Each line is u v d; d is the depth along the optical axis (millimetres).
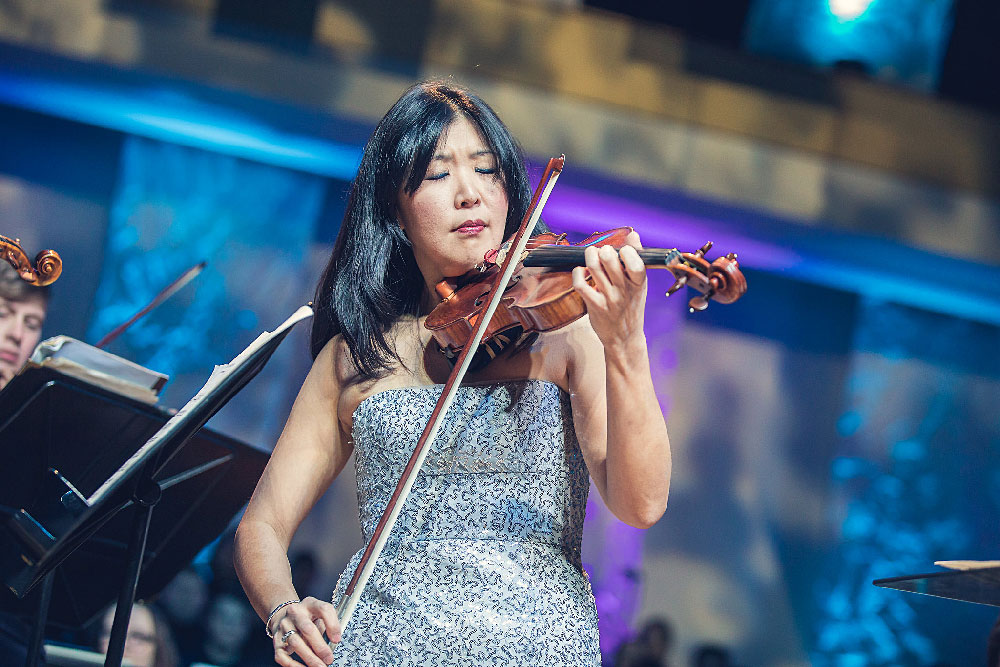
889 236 11781
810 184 11656
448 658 2621
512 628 2637
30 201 11656
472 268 3086
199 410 2727
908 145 11859
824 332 13289
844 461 13078
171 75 10625
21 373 3072
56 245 11664
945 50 12219
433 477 2814
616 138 11273
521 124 11047
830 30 12055
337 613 2572
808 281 13297
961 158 11953
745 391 13039
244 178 12219
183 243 11969
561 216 12297
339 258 3242
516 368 2893
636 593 12297
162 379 3312
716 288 2373
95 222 11789
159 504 3652
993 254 11938
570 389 2879
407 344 3094
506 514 2760
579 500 2879
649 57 11445
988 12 12180
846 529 12914
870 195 11742
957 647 12625
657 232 12438
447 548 2725
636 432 2578
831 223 11680
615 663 10633
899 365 13344
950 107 11984
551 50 11227
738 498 12797
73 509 2828
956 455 13266
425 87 3225
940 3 12211
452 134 3094
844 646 12570
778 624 12516
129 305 11727
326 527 11453
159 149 12039
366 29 10883
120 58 10516
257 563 2893
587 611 2748
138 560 2982
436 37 10977
